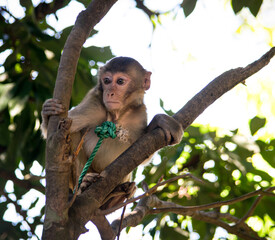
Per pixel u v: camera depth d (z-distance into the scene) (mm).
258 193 7145
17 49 9109
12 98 8430
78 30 5305
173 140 6547
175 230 9297
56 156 4918
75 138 7887
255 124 9281
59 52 9367
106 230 5707
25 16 9906
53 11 10203
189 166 9812
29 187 9492
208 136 9969
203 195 9453
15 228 9930
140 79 8359
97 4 5438
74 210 5168
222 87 6863
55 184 4941
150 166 10164
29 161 9375
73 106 9805
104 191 5531
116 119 7918
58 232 4887
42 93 8852
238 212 9680
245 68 6992
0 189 9602
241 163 9508
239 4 7957
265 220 10391
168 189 9594
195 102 6836
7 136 9320
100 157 8047
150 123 6918
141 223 9492
